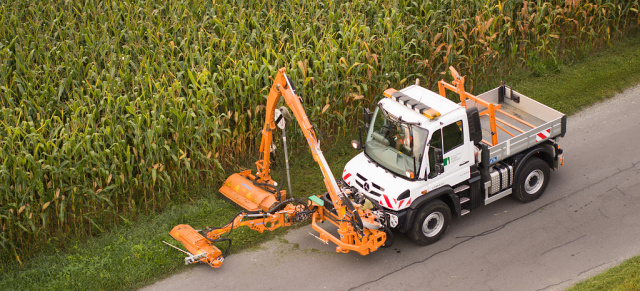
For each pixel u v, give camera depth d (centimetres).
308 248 1258
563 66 1878
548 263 1187
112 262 1212
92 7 1762
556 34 1867
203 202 1388
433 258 1213
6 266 1210
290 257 1234
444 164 1181
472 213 1341
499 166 1297
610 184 1408
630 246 1216
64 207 1237
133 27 1716
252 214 1207
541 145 1340
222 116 1471
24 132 1243
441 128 1146
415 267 1191
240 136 1483
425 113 1126
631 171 1447
